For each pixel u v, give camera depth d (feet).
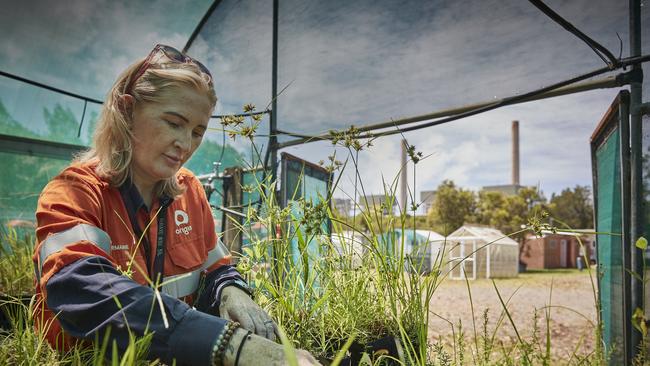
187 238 4.07
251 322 3.34
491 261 69.15
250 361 2.40
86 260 2.83
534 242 108.27
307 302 4.14
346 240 4.44
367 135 4.24
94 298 2.68
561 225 3.74
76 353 2.86
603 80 6.74
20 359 3.01
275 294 3.80
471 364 3.97
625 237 6.18
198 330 2.52
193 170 14.82
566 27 6.48
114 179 3.54
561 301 43.70
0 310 4.74
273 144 9.93
